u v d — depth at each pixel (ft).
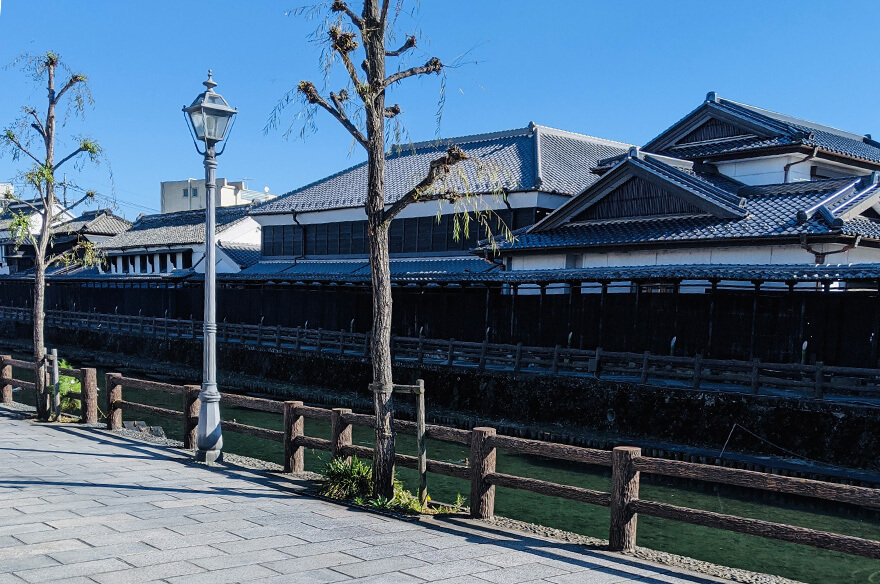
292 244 115.24
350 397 71.67
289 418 28.17
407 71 23.61
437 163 22.54
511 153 96.58
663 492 39.37
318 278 86.63
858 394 42.63
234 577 15.17
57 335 129.59
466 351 67.00
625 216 70.79
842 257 55.62
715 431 47.09
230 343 92.17
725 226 59.21
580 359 60.85
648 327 56.90
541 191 81.82
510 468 44.57
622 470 19.30
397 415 64.54
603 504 19.80
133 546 17.15
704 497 38.42
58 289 141.49
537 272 62.39
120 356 110.73
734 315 52.47
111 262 147.84
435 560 17.49
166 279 113.70
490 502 22.54
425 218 94.73
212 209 30.37
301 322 93.04
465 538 19.93
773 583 17.12
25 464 27.25
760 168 74.13
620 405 52.08
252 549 17.49
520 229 79.00
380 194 23.36
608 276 55.98
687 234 60.18
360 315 85.10
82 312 127.24
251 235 134.51
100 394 74.23
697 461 45.09
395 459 24.22
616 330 59.00
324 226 110.52
